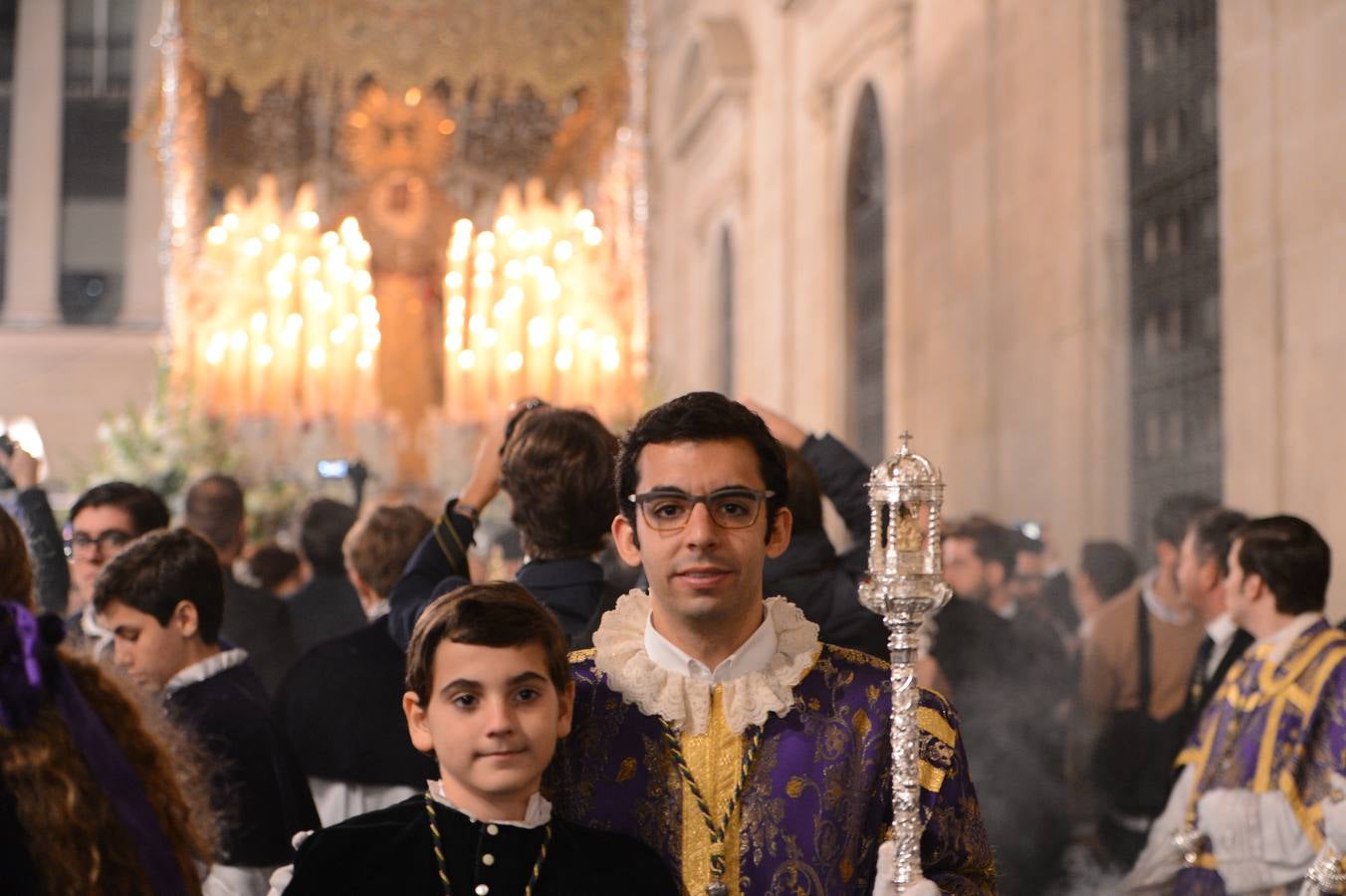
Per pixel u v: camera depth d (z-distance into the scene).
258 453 10.35
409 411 13.43
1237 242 6.47
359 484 7.28
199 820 2.27
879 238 11.81
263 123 13.48
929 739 2.25
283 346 10.74
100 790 1.80
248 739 3.29
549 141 13.92
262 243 11.07
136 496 4.14
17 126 20.44
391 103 13.61
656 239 18.62
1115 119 7.68
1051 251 8.32
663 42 17.75
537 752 2.13
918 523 2.18
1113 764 5.77
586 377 10.87
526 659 2.13
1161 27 7.31
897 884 2.09
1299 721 3.60
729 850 2.20
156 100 11.37
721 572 2.19
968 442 9.65
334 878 2.12
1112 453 7.59
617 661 2.30
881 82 11.35
